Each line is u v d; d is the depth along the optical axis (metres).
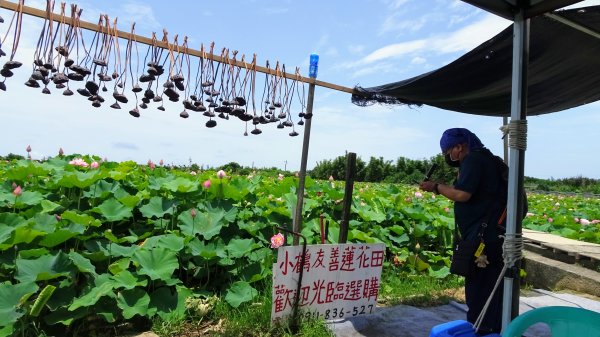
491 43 3.87
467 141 3.46
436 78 4.45
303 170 4.05
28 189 5.15
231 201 5.27
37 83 2.49
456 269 3.30
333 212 6.33
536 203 13.78
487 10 2.78
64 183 4.73
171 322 3.72
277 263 3.59
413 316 4.30
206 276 4.57
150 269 3.95
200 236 4.81
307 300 3.80
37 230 3.91
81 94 2.66
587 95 5.01
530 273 6.19
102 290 3.49
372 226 6.45
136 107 2.86
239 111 3.22
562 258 6.16
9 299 3.25
